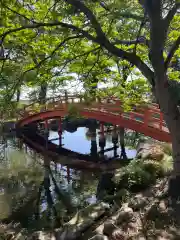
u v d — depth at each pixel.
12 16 5.01
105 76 7.66
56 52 6.13
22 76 5.00
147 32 7.20
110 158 15.88
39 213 9.61
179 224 5.49
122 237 5.39
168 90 6.25
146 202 6.80
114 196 8.46
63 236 6.68
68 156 16.80
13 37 5.33
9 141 20.30
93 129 22.52
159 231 5.32
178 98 6.48
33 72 5.34
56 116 18.25
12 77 4.96
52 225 8.55
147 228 5.48
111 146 18.69
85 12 5.19
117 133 18.70
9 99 5.07
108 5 4.90
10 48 5.15
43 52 6.02
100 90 7.66
